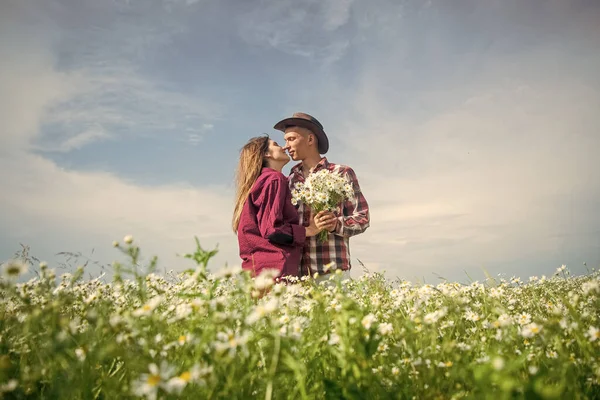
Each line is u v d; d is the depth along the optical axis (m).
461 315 2.59
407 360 1.94
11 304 2.25
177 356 1.80
